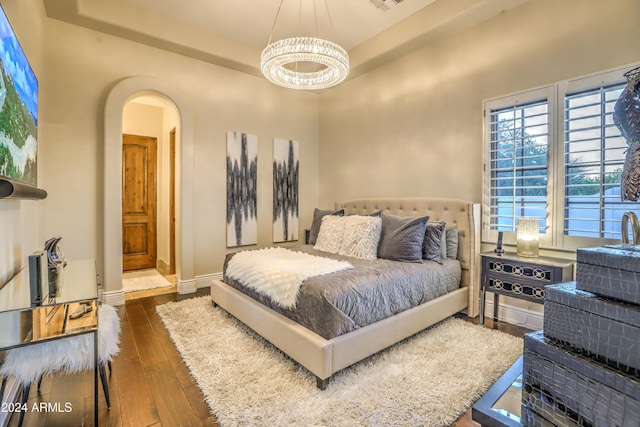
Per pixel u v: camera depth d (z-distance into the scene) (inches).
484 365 82.4
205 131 161.2
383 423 61.6
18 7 81.5
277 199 190.1
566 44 102.0
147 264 210.1
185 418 64.3
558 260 100.0
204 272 161.9
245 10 133.2
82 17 121.3
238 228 173.3
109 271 131.5
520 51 113.3
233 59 158.2
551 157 104.9
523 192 113.0
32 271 60.6
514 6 114.3
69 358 57.3
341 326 75.9
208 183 162.6
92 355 59.2
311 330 78.5
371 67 167.0
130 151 203.9
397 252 113.5
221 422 62.1
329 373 72.5
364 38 155.6
